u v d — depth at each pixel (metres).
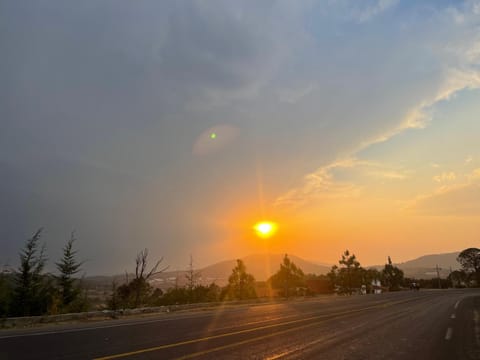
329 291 65.94
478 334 13.54
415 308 25.89
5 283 29.11
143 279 33.09
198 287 41.72
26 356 8.56
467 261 126.31
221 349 9.79
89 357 8.49
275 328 14.48
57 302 28.34
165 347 9.89
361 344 11.07
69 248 34.50
